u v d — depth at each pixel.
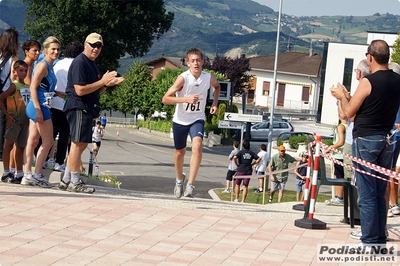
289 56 88.50
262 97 85.62
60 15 41.28
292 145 35.62
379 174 6.95
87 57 9.47
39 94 9.82
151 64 100.31
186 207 9.20
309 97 82.50
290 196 20.64
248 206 10.84
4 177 10.38
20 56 11.37
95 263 6.10
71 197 9.21
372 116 6.84
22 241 6.69
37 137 10.12
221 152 43.06
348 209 9.42
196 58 9.11
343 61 61.12
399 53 44.19
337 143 11.56
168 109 62.53
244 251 6.87
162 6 44.66
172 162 31.66
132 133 60.97
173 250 6.74
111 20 41.84
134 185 22.56
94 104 9.65
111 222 7.80
